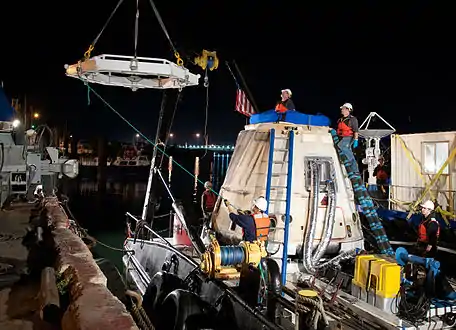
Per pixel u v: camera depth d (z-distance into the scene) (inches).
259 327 182.2
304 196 249.8
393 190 464.8
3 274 217.5
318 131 265.3
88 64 248.2
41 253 256.2
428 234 272.7
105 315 131.6
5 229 327.6
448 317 187.5
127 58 249.4
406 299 202.2
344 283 222.1
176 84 292.2
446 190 403.5
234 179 275.1
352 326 182.1
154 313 240.2
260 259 210.8
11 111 474.3
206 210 367.6
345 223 259.9
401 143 457.4
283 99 276.1
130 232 420.2
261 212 225.6
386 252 241.9
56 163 510.0
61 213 350.9
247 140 277.3
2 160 417.4
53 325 157.6
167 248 309.6
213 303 221.6
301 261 250.7
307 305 175.6
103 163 3038.9
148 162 3223.4
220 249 213.0
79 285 160.7
